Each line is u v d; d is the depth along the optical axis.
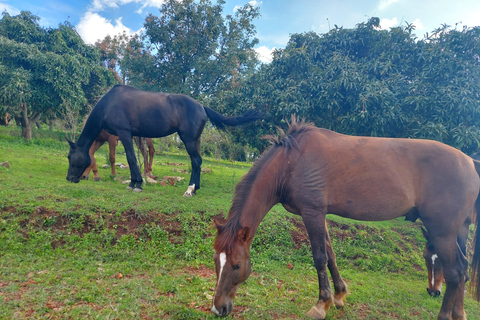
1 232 4.53
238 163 21.39
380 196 3.30
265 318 3.26
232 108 10.54
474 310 4.21
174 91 21.31
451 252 3.21
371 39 9.12
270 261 4.97
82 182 7.70
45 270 3.81
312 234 3.36
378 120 7.40
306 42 9.52
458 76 7.59
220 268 2.82
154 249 4.69
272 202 3.55
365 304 3.93
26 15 16.86
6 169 7.88
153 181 8.64
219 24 22.03
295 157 3.48
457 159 3.30
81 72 16.98
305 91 8.42
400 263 5.78
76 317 2.88
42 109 16.44
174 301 3.39
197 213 5.82
